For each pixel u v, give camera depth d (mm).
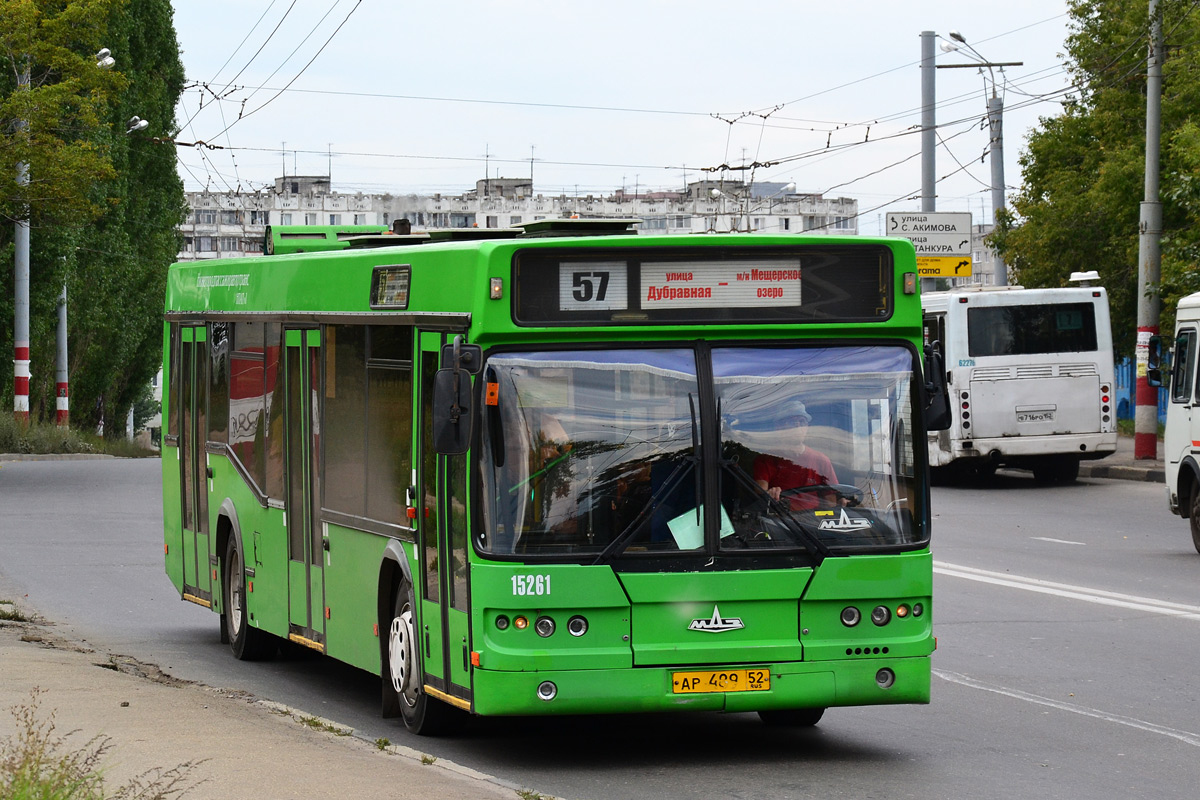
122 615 21359
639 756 12625
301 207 198750
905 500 12250
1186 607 20656
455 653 12172
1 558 27156
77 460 60125
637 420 11930
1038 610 20578
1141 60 48562
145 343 91625
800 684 11883
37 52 44688
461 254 12242
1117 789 11438
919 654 12133
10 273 64188
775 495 12016
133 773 10352
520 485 11719
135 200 83875
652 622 11711
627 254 12047
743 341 12219
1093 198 48688
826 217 185625
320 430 15273
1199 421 25984
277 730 12234
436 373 11523
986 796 11227
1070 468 42031
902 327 12445
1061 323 40156
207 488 19172
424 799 9922
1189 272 39344
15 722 12148
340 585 14773
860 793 11297
